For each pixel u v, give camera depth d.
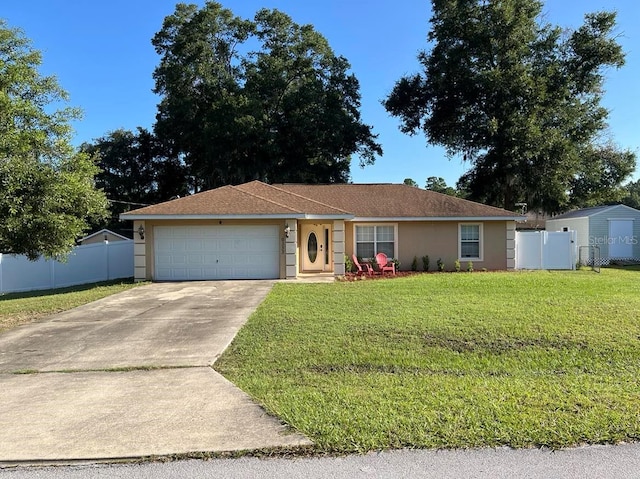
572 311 8.96
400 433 4.01
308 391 5.12
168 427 4.23
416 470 3.46
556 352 6.67
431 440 3.89
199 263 16.41
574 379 5.51
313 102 33.16
